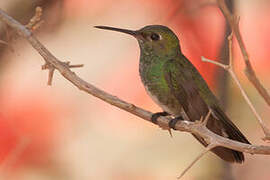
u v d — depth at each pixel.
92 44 12.34
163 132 13.95
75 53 12.54
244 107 11.78
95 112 12.84
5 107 10.89
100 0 11.76
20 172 10.65
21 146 10.45
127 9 11.77
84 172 12.84
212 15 10.60
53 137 11.18
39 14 6.76
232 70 5.67
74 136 12.35
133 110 7.35
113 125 13.31
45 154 10.93
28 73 11.30
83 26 11.91
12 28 6.86
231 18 5.09
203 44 10.63
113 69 12.20
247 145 5.96
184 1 10.71
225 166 10.78
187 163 13.59
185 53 10.70
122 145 13.65
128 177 13.31
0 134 10.62
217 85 10.52
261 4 11.85
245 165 13.59
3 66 10.67
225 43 10.21
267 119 12.10
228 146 5.96
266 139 5.75
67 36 11.93
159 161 13.66
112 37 12.24
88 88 6.90
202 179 11.07
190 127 6.55
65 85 12.20
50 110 11.34
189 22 10.66
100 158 13.28
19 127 10.86
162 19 10.72
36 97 11.21
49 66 6.73
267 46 11.58
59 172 11.32
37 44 6.71
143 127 13.66
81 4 11.54
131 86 11.79
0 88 10.95
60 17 10.60
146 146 13.54
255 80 5.21
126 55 12.15
